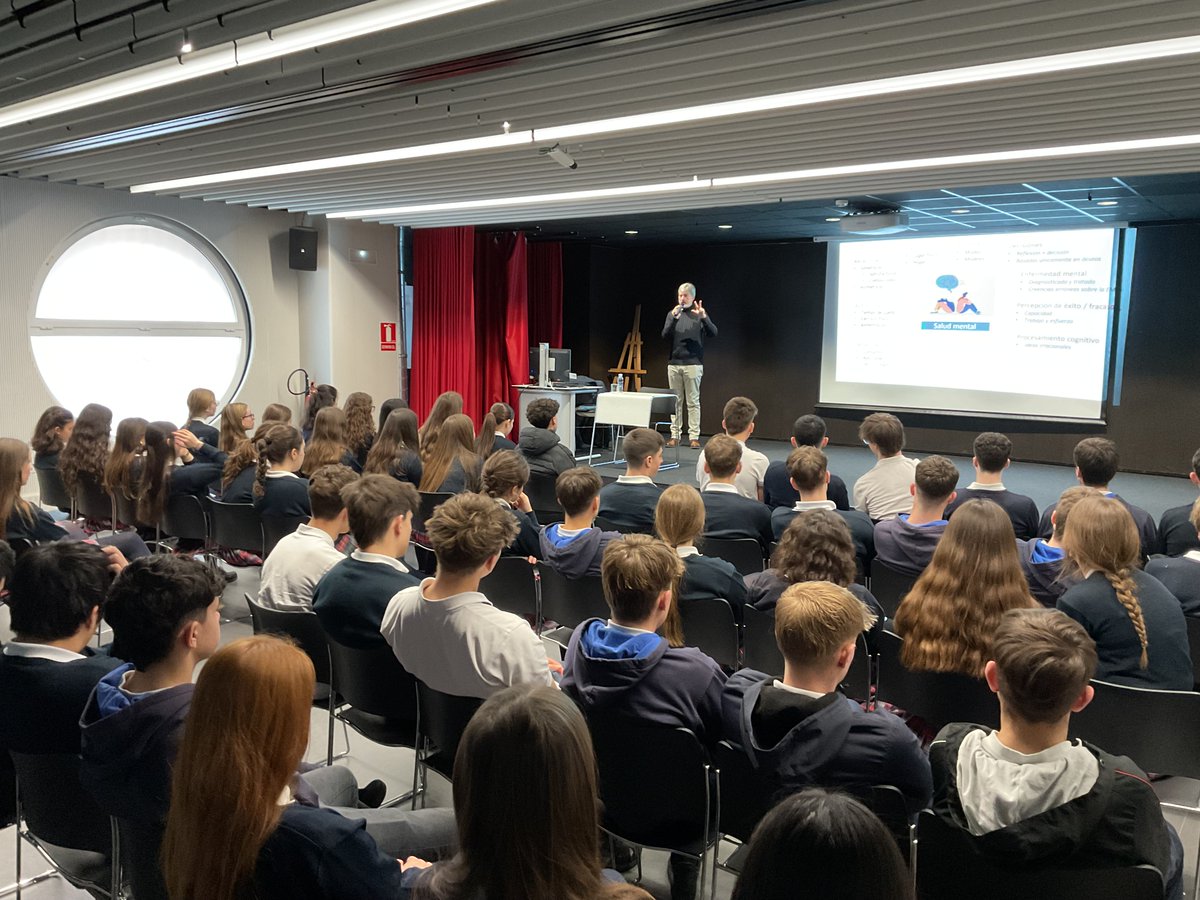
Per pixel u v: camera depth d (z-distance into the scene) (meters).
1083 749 1.46
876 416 4.52
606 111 4.68
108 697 1.59
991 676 1.52
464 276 10.25
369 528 2.56
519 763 1.03
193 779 1.20
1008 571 2.35
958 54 3.64
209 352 8.42
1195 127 4.74
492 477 3.87
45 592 1.86
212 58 4.00
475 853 1.05
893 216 8.27
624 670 2.00
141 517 4.66
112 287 7.75
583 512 3.43
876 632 2.73
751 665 2.86
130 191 7.61
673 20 3.30
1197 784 2.95
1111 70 3.83
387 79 4.14
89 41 3.88
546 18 3.44
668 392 10.29
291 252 8.59
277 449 4.19
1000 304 10.32
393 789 2.96
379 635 2.48
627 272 12.91
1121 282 9.73
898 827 1.71
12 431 7.16
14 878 2.41
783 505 4.72
